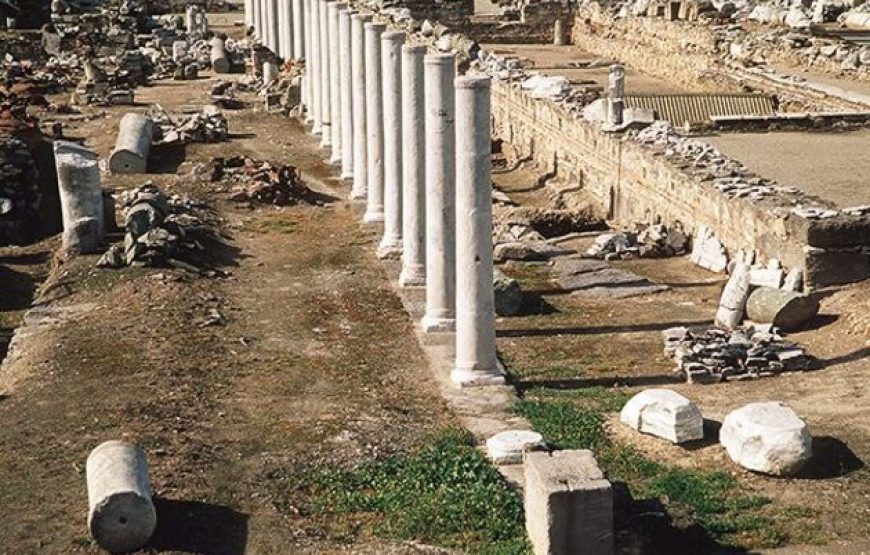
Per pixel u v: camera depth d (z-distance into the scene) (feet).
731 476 65.31
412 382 80.74
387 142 109.91
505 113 167.84
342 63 140.46
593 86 189.16
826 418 72.59
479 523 60.54
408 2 251.80
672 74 199.82
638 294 101.30
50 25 241.55
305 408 76.02
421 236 101.40
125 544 58.08
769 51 184.14
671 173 115.65
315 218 127.75
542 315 96.48
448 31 179.52
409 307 96.94
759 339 84.79
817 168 121.08
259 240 119.55
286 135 171.73
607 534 56.03
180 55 233.35
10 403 77.92
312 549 58.29
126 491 57.88
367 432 71.92
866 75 166.50
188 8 283.79
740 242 103.09
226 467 67.05
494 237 119.34
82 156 113.29
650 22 212.02
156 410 75.10
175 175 145.28
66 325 93.04
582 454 59.26
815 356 84.38
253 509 62.34
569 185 141.38
